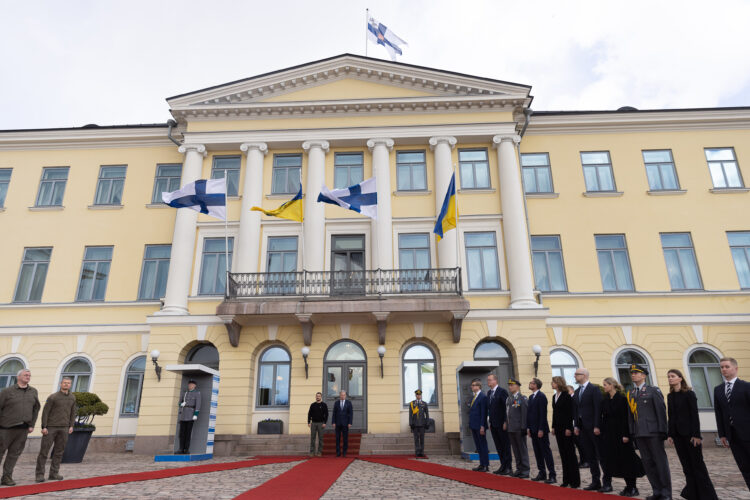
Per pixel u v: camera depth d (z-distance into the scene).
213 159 18.50
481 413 9.88
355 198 15.09
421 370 15.91
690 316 16.64
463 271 16.84
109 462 12.06
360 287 16.23
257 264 16.94
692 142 18.75
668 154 18.70
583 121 18.75
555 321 16.67
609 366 16.33
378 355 15.68
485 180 17.97
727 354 16.33
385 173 17.61
